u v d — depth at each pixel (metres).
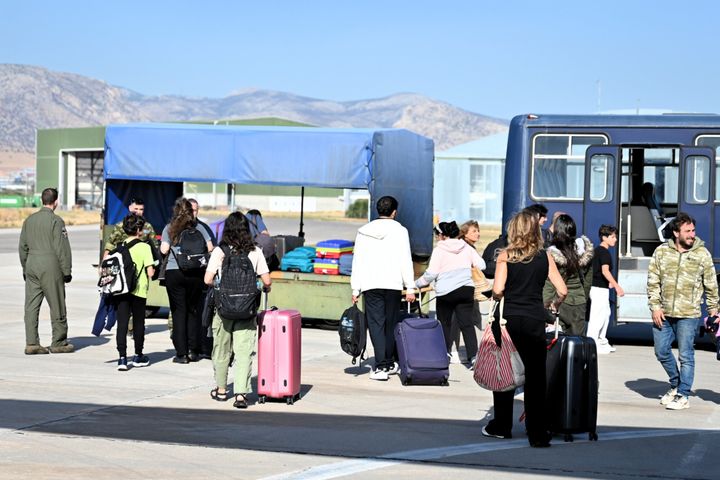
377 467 8.59
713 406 12.03
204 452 9.03
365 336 13.44
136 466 8.45
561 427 9.78
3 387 12.11
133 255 13.70
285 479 8.11
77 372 13.34
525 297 9.55
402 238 13.00
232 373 13.66
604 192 18.50
